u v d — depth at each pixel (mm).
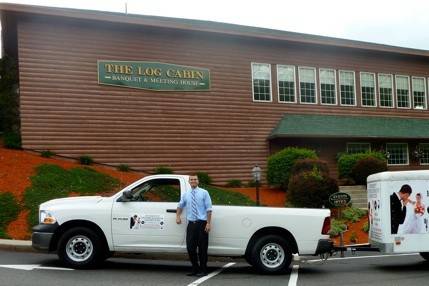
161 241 9539
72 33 19031
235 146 22000
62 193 15125
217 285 8422
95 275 8977
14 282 8148
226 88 22094
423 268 10828
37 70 18328
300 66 24234
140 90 20109
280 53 23750
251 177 22234
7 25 19281
